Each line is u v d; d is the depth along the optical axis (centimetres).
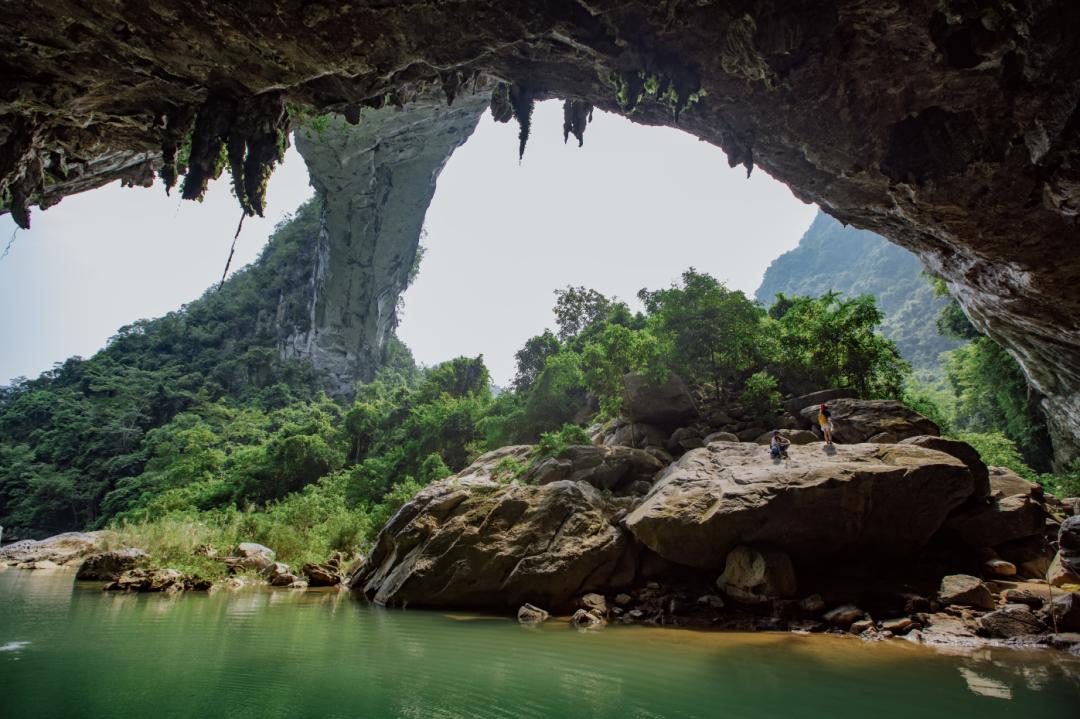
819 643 926
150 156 1361
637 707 603
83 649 827
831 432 1538
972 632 943
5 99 958
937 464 1180
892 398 2088
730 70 1059
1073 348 1691
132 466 6081
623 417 2158
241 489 4300
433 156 6178
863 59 991
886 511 1154
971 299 1764
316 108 1112
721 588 1189
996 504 1280
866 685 679
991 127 1045
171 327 8538
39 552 2634
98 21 860
